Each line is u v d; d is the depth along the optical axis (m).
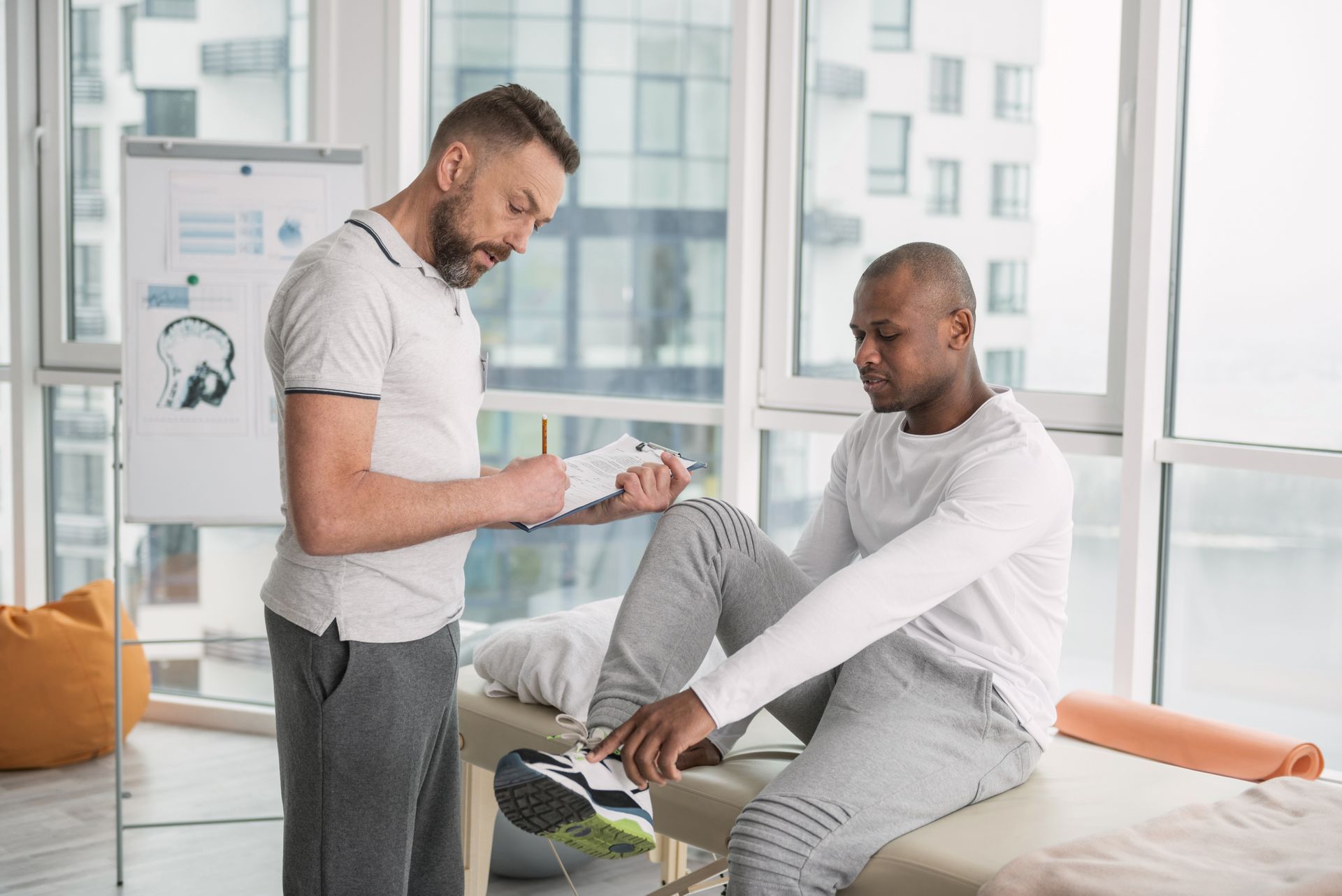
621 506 1.92
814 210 3.07
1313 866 1.54
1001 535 1.79
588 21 3.32
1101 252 2.64
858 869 1.69
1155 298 2.49
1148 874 1.54
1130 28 2.56
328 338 1.48
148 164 2.91
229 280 2.92
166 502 2.89
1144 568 2.54
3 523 3.99
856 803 1.70
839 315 3.05
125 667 3.38
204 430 2.91
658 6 3.23
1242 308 2.49
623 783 1.68
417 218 1.62
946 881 1.63
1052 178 2.70
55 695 3.24
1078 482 2.70
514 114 1.59
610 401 3.31
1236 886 1.50
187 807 3.08
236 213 2.93
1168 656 2.63
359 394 1.50
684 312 3.27
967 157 2.82
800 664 1.67
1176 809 1.77
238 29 3.62
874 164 2.97
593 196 3.36
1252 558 2.52
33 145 3.76
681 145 3.24
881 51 2.93
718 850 1.90
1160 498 2.59
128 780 3.25
